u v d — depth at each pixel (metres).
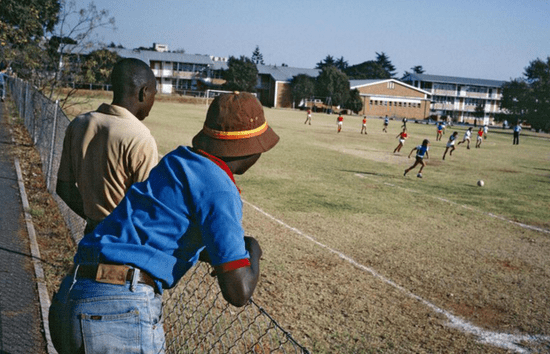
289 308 5.91
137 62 2.68
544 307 6.79
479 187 17.45
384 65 169.62
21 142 13.21
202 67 89.94
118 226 1.70
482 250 9.44
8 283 4.65
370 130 46.50
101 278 1.67
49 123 9.06
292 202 12.16
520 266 8.62
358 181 16.44
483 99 108.81
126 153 2.41
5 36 17.44
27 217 6.85
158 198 1.65
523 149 39.12
